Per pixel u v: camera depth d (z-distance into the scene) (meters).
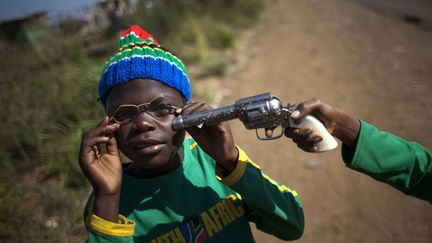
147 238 1.46
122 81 1.38
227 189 1.59
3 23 8.06
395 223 3.33
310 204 3.70
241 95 6.07
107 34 8.22
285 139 4.79
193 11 9.83
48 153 4.52
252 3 11.01
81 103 5.12
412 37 7.74
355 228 3.34
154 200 1.49
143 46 1.47
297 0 12.45
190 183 1.55
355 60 6.89
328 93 5.78
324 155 4.37
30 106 5.18
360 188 3.80
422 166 1.35
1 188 4.11
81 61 6.22
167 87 1.43
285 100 5.76
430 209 3.42
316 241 3.27
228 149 1.32
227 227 1.52
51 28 8.37
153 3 9.65
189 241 1.46
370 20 9.24
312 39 8.39
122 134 1.37
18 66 6.32
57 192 4.00
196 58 7.48
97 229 1.27
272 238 3.36
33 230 3.58
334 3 11.38
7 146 4.70
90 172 1.30
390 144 1.33
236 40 8.52
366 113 5.07
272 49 8.07
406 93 5.46
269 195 1.45
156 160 1.36
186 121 1.32
